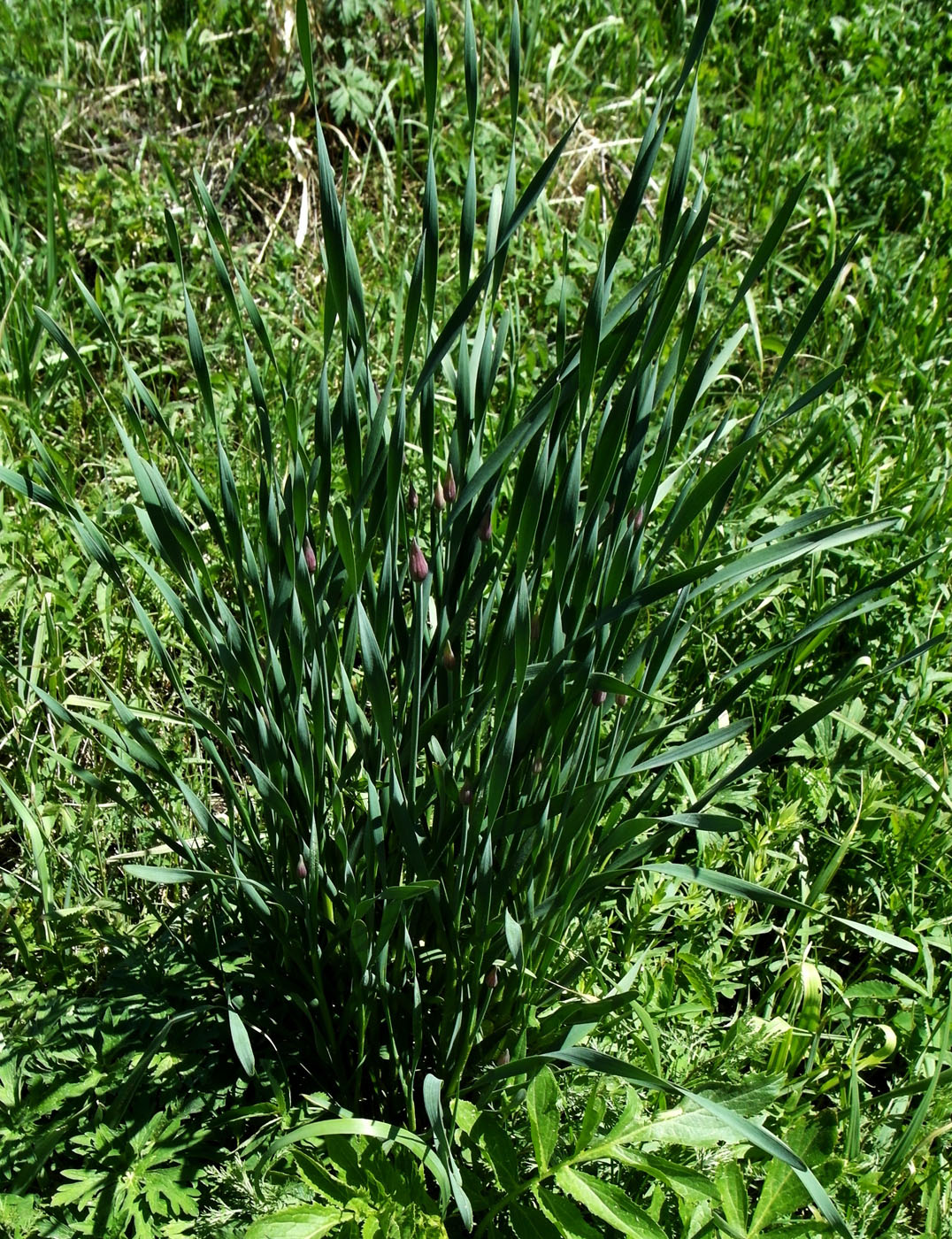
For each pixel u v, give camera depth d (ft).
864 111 6.88
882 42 7.63
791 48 7.11
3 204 4.67
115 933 3.09
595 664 2.46
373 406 2.53
